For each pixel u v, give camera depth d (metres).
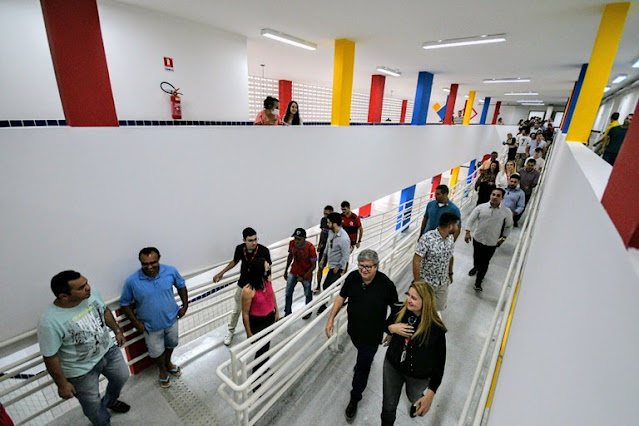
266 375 2.12
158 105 4.39
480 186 5.14
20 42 3.14
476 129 11.89
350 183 5.50
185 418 2.47
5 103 3.15
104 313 2.25
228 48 5.08
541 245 1.78
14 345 2.14
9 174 1.95
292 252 3.55
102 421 2.23
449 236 2.61
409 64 7.44
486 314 3.46
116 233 2.55
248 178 3.60
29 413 3.03
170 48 4.36
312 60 7.25
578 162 1.47
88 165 2.29
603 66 3.40
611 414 0.34
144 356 2.85
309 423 2.31
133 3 3.80
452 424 2.29
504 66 7.07
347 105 5.74
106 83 2.43
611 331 0.42
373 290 2.09
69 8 2.19
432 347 1.75
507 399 1.08
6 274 2.04
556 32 4.24
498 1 3.28
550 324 0.83
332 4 3.58
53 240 2.21
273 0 3.53
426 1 3.37
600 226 0.65
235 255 3.24
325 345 2.75
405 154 7.15
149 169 2.67
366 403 2.46
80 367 2.02
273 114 4.35
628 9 3.24
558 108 25.45
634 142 0.56
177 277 2.69
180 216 3.00
